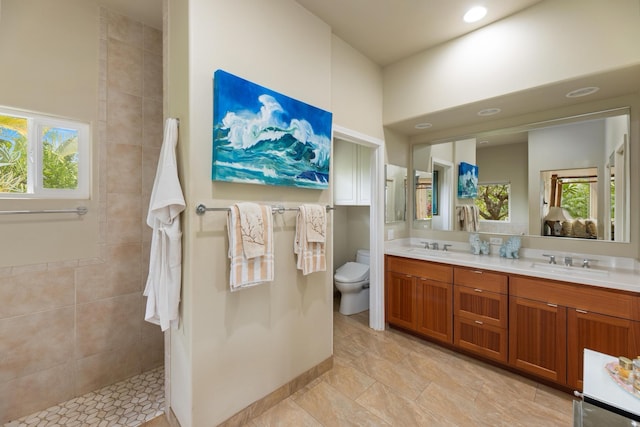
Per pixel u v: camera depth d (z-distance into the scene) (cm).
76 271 189
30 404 173
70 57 187
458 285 243
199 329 147
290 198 194
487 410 179
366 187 354
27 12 172
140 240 215
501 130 273
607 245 219
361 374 218
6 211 164
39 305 176
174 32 157
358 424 167
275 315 184
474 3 197
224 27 156
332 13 209
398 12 207
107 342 202
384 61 280
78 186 193
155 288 154
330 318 226
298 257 192
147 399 189
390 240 311
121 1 195
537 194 252
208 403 151
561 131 241
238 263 153
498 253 271
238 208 155
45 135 182
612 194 218
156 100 222
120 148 207
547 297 198
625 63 168
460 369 224
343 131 246
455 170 303
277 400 185
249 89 161
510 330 215
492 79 219
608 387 101
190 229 144
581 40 182
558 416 173
